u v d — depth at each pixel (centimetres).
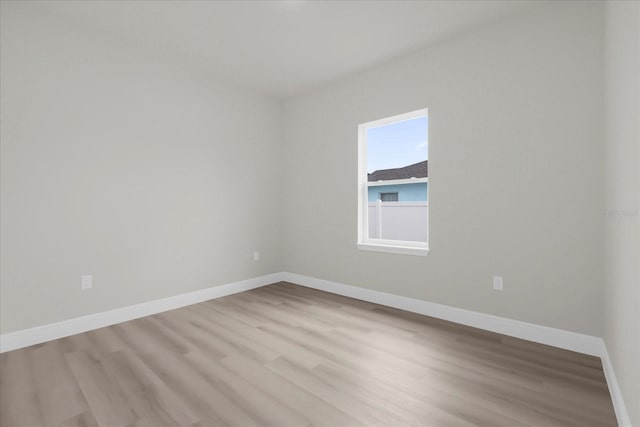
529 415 152
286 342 238
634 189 121
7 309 228
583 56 215
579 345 218
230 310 315
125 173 289
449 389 175
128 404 163
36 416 154
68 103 255
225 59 318
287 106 430
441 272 287
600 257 210
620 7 147
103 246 275
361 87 346
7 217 228
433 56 289
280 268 440
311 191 401
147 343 238
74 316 258
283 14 245
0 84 225
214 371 196
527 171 238
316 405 161
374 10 240
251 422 149
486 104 257
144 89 301
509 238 248
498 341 237
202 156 348
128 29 266
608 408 157
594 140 211
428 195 293
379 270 334
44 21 243
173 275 323
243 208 391
